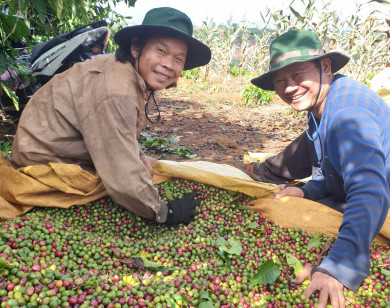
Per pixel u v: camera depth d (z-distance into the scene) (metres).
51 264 2.11
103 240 2.54
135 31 2.64
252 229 2.87
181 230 2.85
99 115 2.58
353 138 2.25
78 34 5.52
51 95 2.79
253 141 6.19
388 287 2.29
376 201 2.09
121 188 2.54
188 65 3.23
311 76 2.53
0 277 1.83
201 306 1.98
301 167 3.60
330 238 2.77
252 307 2.13
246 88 9.16
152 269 2.33
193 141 6.08
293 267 2.48
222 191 3.21
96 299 1.89
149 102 3.29
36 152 2.74
